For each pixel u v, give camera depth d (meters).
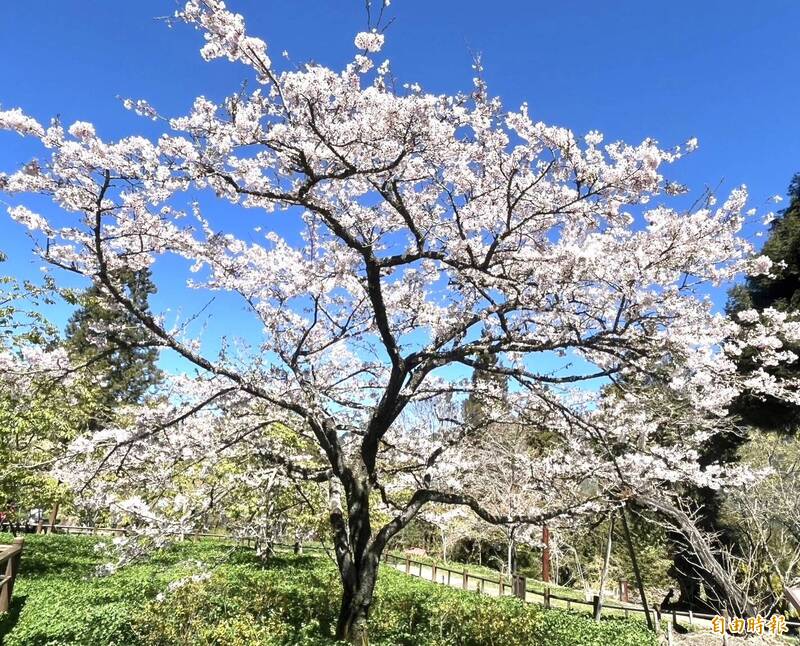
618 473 5.14
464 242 4.85
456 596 8.83
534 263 4.57
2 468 8.20
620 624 8.02
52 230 4.32
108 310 4.89
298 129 4.18
